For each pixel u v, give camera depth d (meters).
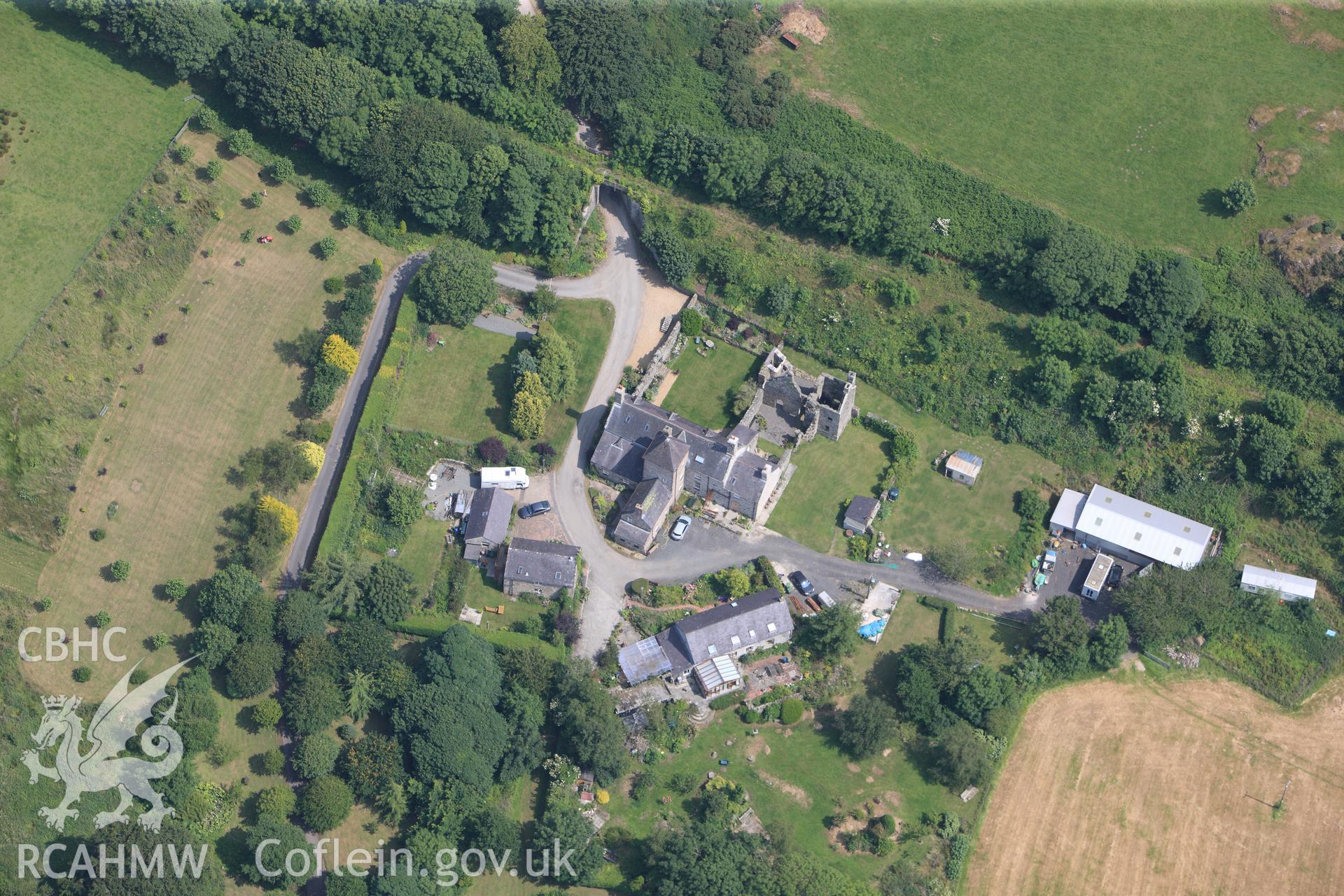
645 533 183.25
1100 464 193.12
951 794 167.75
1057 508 188.88
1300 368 193.62
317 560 176.38
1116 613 182.50
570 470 191.62
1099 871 163.75
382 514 183.62
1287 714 176.75
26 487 177.50
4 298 187.25
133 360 190.38
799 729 171.75
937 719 170.38
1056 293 195.50
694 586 181.62
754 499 184.62
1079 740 173.38
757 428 196.00
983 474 193.50
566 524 186.50
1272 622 181.38
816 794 166.75
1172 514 187.50
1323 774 171.62
